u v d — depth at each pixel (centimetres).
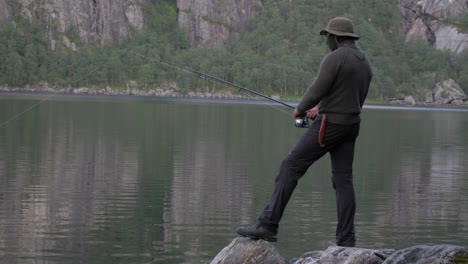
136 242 1224
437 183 2112
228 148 3378
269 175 2231
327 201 1698
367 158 3022
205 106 11731
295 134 4741
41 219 1409
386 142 4159
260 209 1573
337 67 623
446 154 3291
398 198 1788
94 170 2264
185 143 3625
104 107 9425
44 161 2514
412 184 2083
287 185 657
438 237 1306
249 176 2197
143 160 2652
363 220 1470
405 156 3142
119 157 2750
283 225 1393
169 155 2897
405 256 543
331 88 635
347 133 644
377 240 1273
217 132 4747
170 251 1166
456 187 2017
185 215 1484
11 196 1683
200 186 1934
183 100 16838
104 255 1130
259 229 665
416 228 1390
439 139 4562
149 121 6056
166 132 4547
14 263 1073
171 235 1285
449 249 529
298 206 1616
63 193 1745
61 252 1145
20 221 1385
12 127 4475
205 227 1366
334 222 1425
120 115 7125
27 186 1855
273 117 7856
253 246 669
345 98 634
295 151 657
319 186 1970
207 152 3105
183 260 1109
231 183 2009
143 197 1712
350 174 675
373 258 588
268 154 3091
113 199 1675
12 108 7812
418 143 4109
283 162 662
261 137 4334
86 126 4900
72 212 1489
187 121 6306
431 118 9506
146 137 4000
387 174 2359
